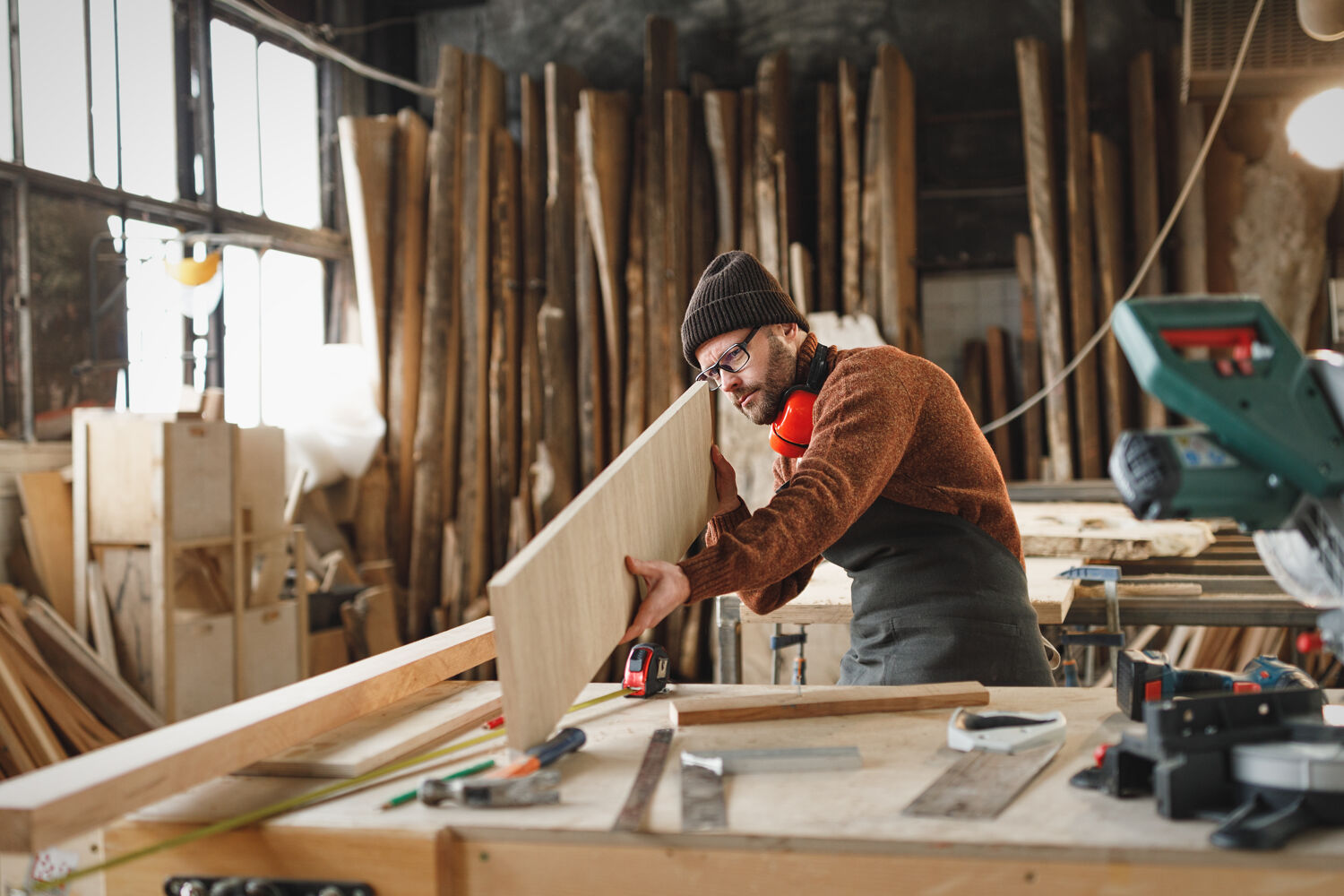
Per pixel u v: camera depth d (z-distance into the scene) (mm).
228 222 5195
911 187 5426
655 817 933
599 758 1130
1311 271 4965
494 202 5641
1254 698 984
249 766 1110
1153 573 2863
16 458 3811
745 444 4906
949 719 1272
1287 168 5008
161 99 4902
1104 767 988
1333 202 5000
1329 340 4945
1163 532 2969
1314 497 926
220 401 4219
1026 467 5293
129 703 3424
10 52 4117
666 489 1433
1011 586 1608
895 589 1624
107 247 4535
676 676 4996
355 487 5387
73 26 4414
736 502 1747
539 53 6195
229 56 5316
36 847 805
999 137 5574
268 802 1018
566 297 5465
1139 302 972
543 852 918
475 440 5406
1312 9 3006
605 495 1221
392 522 5496
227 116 5281
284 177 5703
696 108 5602
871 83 5469
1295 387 937
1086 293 5086
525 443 5434
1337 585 947
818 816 924
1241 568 2875
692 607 5047
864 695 1341
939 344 5664
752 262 1621
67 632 3514
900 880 867
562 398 5371
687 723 1272
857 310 5234
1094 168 5176
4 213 4121
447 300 5484
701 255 5453
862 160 5508
